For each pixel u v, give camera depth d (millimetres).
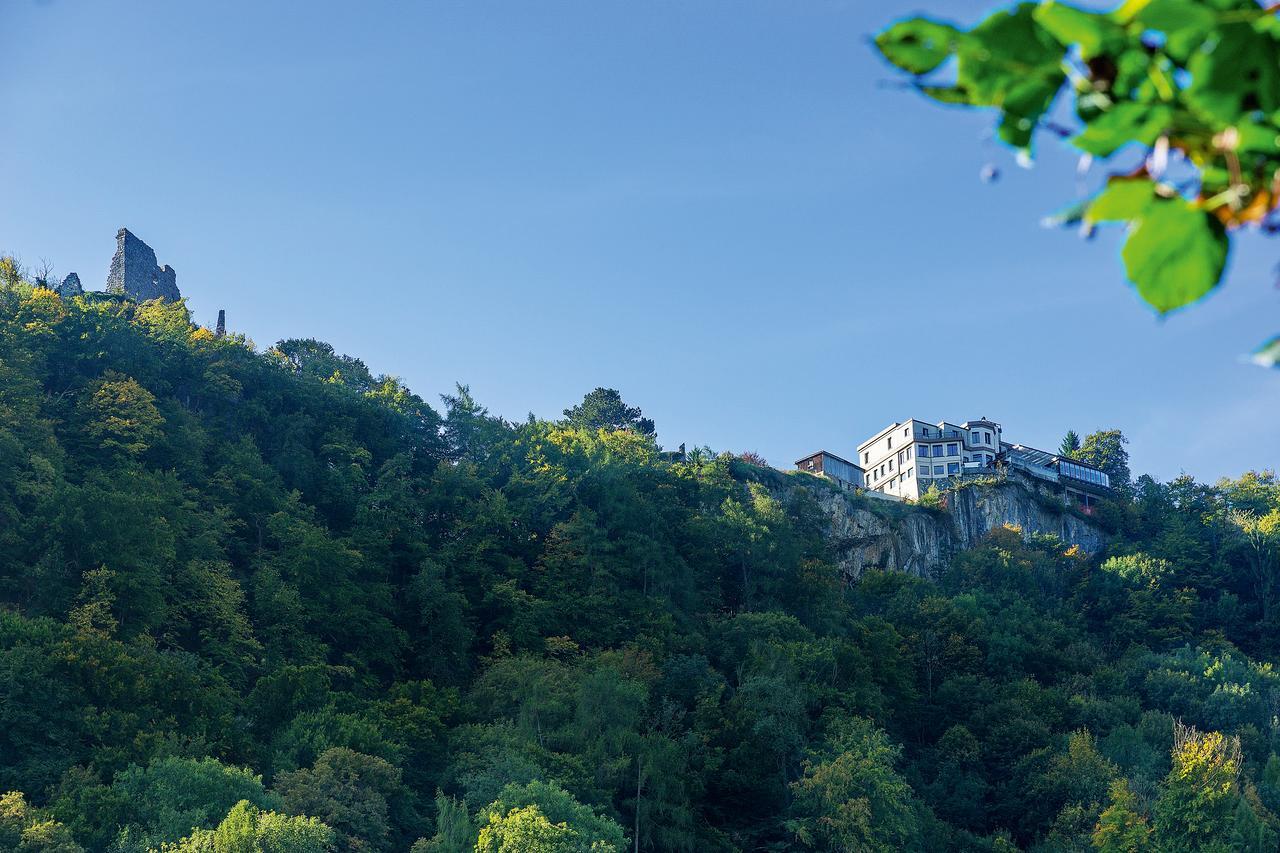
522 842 61594
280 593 104188
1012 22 3381
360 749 78312
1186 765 87625
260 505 120125
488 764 80875
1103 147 3432
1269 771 100438
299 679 86562
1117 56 3383
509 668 100188
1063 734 112125
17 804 57812
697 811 91938
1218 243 3379
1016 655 134000
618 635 120062
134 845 57281
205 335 144250
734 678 115375
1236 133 3338
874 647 125438
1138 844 84000
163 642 96188
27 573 89562
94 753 70125
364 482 133375
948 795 105375
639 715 97062
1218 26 3254
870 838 83188
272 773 76500
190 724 77562
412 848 65312
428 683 96500
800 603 137625
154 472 113000
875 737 94500
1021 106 3457
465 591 125188
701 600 135250
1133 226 3410
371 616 110500
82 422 117438
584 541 129500
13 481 98875
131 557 92625
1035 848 92438
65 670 75750
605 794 82688
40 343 124125
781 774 97062
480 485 138750
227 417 133500
